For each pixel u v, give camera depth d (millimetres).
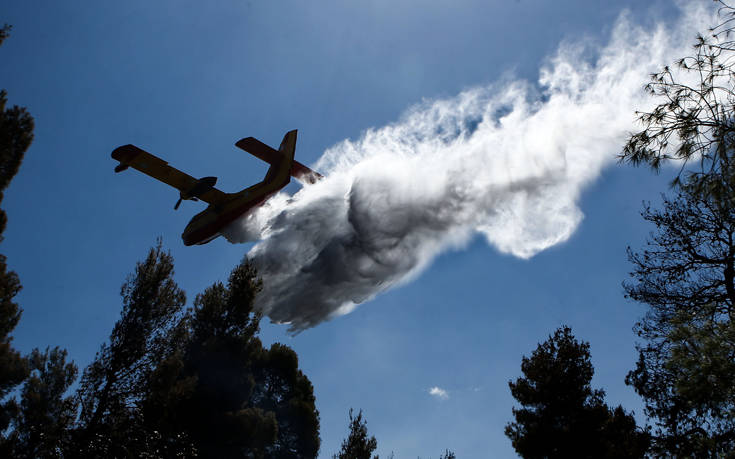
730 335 8133
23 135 13281
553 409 17078
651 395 12836
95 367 16094
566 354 17859
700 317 9258
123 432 15094
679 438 12070
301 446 25141
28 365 16406
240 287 20781
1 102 13258
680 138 6172
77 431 14812
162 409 16500
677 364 8766
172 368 16453
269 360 26719
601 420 16406
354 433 23656
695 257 12156
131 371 16578
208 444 17750
